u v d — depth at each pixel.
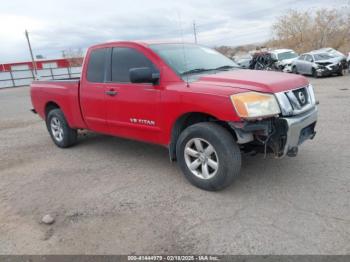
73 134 6.38
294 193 3.83
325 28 40.97
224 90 3.69
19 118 11.14
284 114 3.65
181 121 4.25
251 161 4.87
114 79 5.00
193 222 3.38
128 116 4.80
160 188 4.26
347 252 2.76
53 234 3.36
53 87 6.23
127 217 3.58
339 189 3.83
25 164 5.70
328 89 12.52
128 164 5.29
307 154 5.02
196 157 4.08
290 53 22.81
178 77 4.23
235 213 3.49
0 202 4.20
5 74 34.88
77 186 4.54
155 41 4.96
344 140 5.59
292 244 2.91
